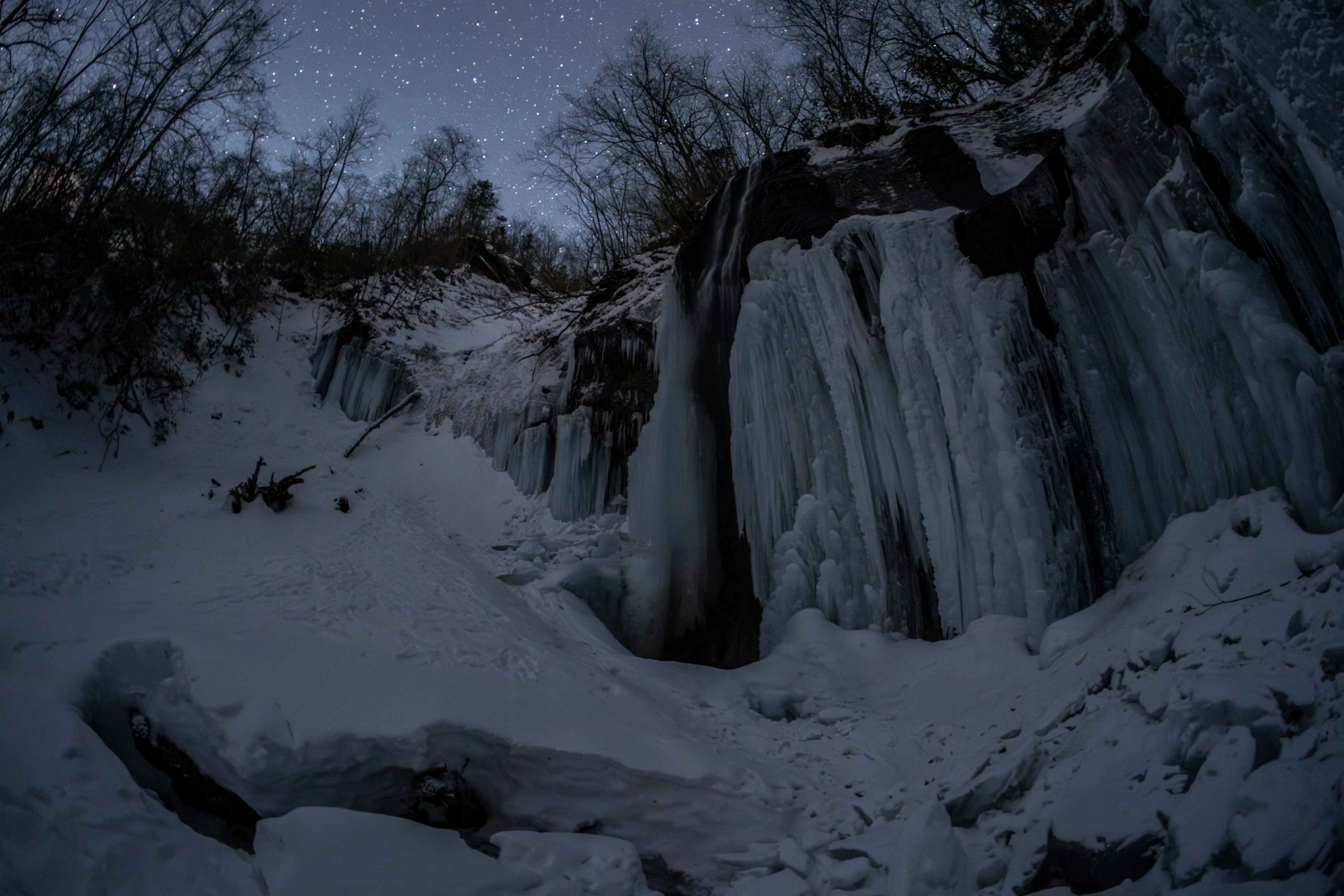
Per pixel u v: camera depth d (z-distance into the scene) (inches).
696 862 172.4
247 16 450.9
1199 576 186.9
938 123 342.0
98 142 429.4
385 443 499.5
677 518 350.6
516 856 156.4
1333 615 137.8
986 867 137.9
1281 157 192.1
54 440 362.6
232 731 167.6
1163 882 110.7
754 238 345.1
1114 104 242.4
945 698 225.9
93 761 143.6
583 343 441.1
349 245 676.1
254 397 498.0
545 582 331.6
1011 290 264.2
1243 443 201.5
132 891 121.0
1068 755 158.2
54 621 204.7
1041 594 236.4
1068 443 245.6
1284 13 193.9
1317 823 99.4
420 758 171.8
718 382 355.3
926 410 274.7
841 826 174.1
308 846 143.9
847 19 529.0
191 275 486.3
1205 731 129.1
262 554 304.2
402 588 279.3
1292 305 191.0
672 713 231.5
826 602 290.2
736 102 561.3
